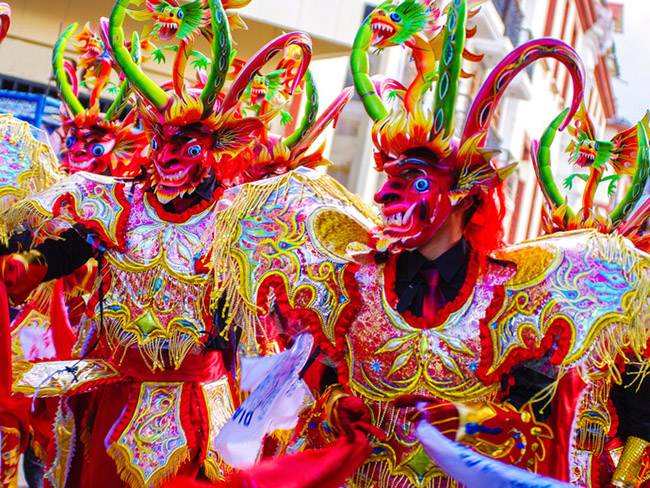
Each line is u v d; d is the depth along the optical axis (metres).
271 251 2.27
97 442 2.75
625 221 3.04
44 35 6.97
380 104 2.24
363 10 7.00
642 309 2.04
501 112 12.61
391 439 2.08
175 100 2.67
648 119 3.05
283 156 3.34
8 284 2.57
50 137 5.02
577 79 2.10
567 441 2.20
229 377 2.95
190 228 2.76
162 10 2.72
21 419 2.78
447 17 2.02
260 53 2.75
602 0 15.28
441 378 2.06
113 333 2.74
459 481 1.93
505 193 2.19
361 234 2.27
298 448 2.44
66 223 2.84
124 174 3.89
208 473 2.74
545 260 2.09
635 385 2.50
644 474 2.52
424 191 2.04
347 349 2.13
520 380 2.09
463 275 2.11
